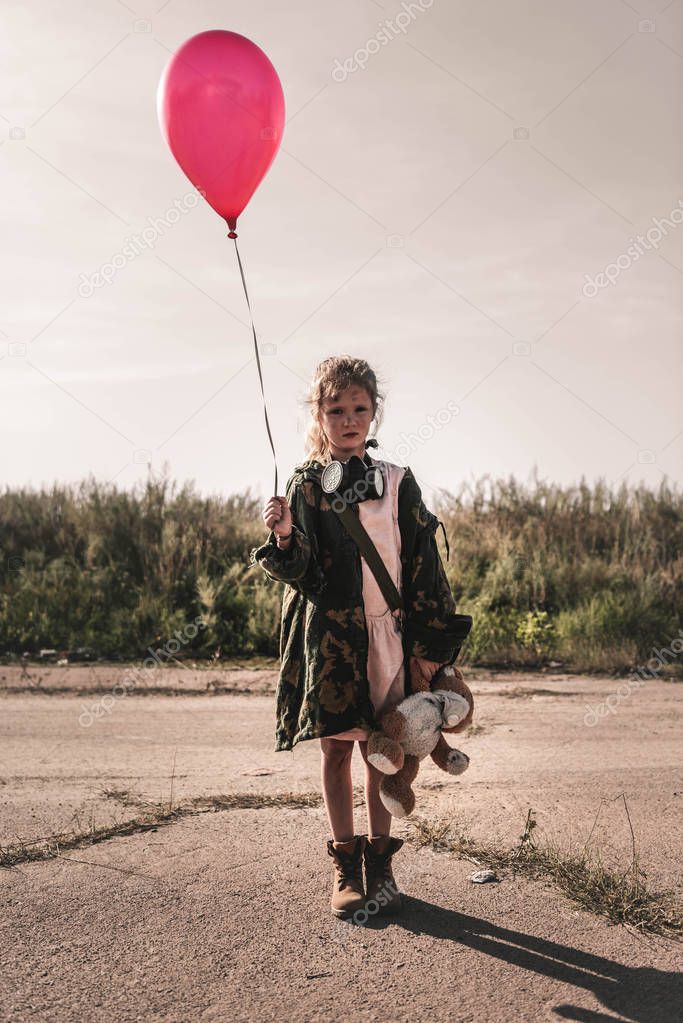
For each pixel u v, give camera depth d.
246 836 4.04
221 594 9.85
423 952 3.02
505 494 12.85
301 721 3.28
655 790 4.69
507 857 3.77
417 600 3.36
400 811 3.21
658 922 3.20
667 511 12.41
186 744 5.77
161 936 3.12
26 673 8.12
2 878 3.60
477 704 6.96
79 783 4.86
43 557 11.05
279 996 2.75
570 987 2.80
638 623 9.55
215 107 3.94
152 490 12.12
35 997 2.74
